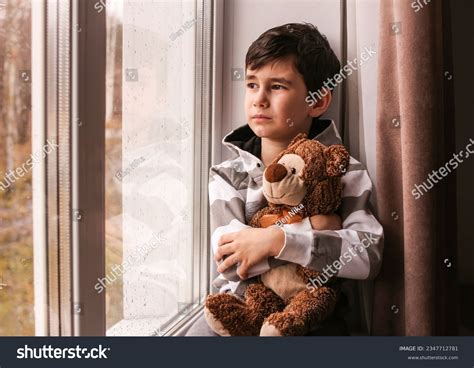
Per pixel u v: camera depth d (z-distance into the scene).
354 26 1.13
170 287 1.07
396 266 1.01
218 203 1.00
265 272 0.89
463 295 1.10
